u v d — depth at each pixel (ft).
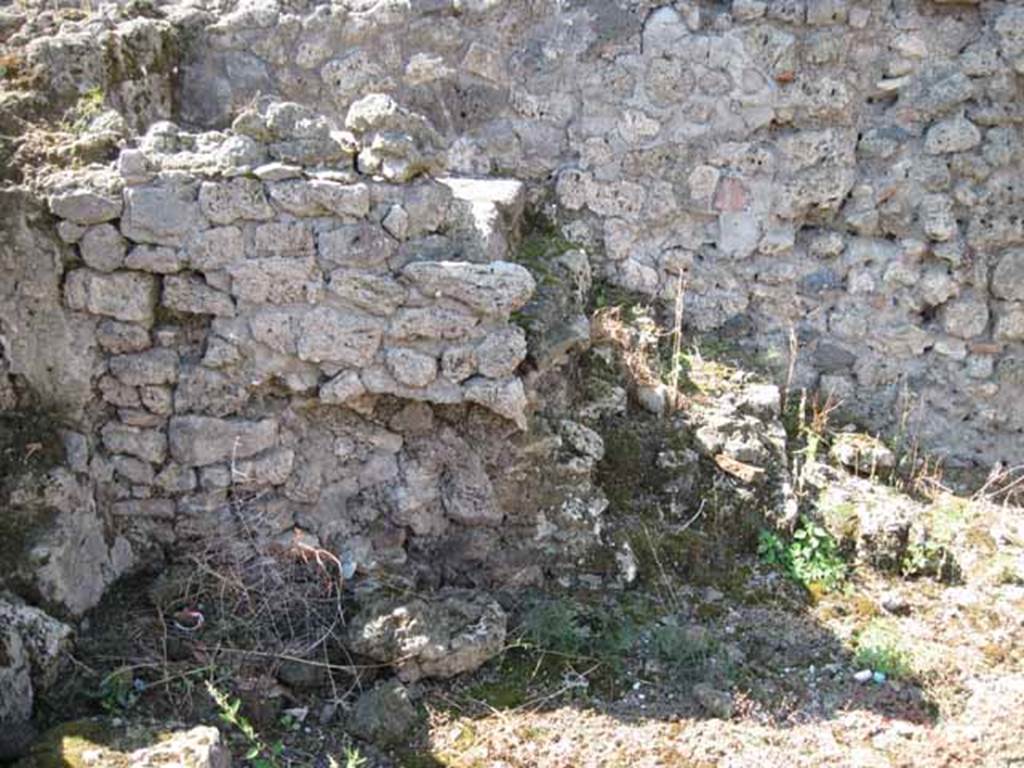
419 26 15.58
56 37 13.25
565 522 13.23
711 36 15.72
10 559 11.31
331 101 15.57
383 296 12.25
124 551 12.73
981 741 11.49
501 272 12.19
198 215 12.05
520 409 12.55
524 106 16.06
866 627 13.10
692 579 13.61
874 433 16.22
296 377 12.50
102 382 12.42
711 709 11.73
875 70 15.92
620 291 16.37
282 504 12.89
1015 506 15.74
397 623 11.82
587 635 12.48
